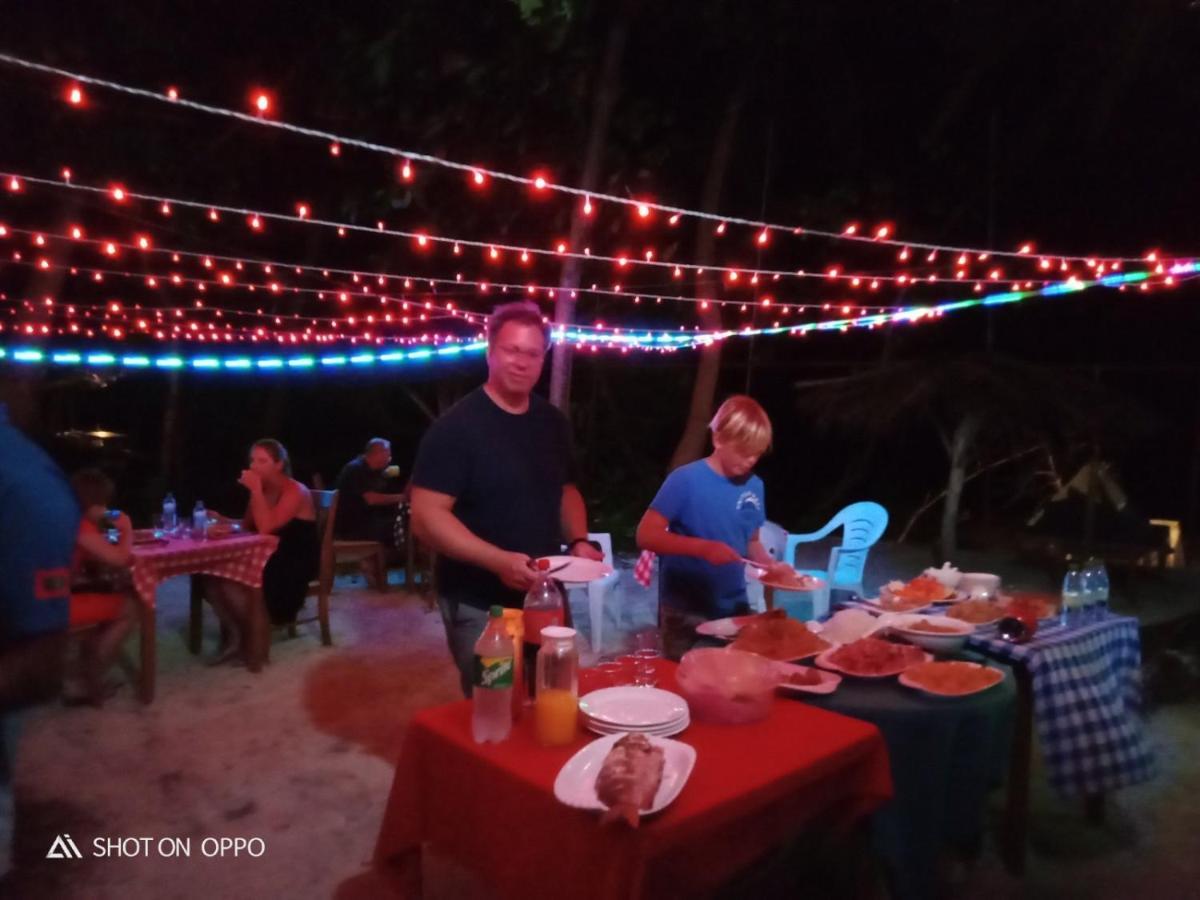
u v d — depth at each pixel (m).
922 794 2.41
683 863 1.68
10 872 2.84
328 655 5.25
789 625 2.83
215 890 2.77
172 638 5.59
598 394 9.94
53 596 1.94
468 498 2.59
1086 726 2.94
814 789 2.01
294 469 11.36
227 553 4.79
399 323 8.93
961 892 2.82
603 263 8.02
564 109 7.02
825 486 10.80
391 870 2.08
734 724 2.12
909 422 7.79
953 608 3.22
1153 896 2.82
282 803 3.37
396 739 4.00
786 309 8.91
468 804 1.93
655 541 3.08
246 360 7.11
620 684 2.38
